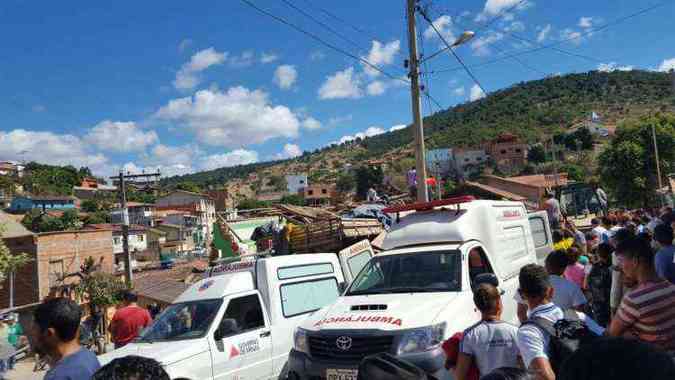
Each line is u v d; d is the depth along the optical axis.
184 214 84.94
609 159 51.69
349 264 12.23
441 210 8.16
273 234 16.05
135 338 8.01
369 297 6.84
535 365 3.40
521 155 101.00
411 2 14.91
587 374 1.34
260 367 7.80
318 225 14.33
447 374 5.54
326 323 6.29
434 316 5.90
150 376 1.80
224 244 20.38
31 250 26.25
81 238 29.02
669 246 5.88
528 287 3.85
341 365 5.82
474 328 4.17
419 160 14.88
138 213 87.12
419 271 7.12
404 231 8.07
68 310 3.60
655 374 1.29
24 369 16.89
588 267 9.04
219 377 7.28
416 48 14.95
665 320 3.75
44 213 65.25
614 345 1.37
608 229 13.68
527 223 9.77
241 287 8.20
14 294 25.95
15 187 88.56
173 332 7.68
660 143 49.16
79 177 115.38
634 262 3.98
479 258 7.48
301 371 6.14
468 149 106.44
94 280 22.77
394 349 5.62
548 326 3.54
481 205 8.12
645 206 49.19
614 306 6.04
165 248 72.00
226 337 7.52
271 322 8.19
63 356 3.57
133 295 9.20
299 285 8.88
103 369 1.83
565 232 11.27
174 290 24.34
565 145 95.62
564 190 45.12
